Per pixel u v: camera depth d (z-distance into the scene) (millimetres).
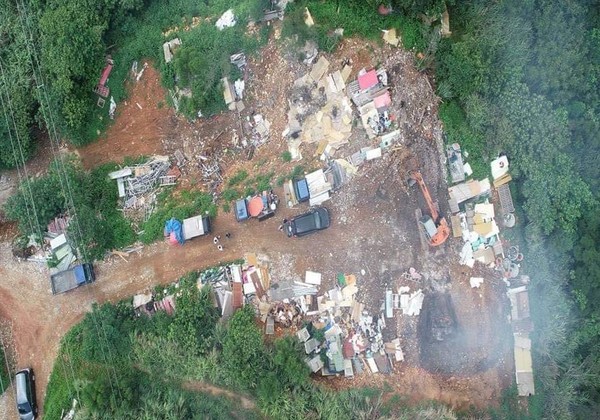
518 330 37844
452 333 37875
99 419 35188
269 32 39562
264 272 38188
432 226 37125
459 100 38438
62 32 38062
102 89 41031
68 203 39406
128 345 37156
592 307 38344
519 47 37938
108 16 40531
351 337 37281
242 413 35750
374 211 38094
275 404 34844
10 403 38906
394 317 37562
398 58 38344
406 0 36625
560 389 37688
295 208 38562
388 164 38062
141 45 41062
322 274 37938
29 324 39781
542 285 38000
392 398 36188
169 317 37188
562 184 37562
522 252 38281
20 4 40688
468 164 38438
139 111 41500
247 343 35062
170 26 41531
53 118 39562
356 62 38562
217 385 36312
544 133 37188
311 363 36406
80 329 38594
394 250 37906
